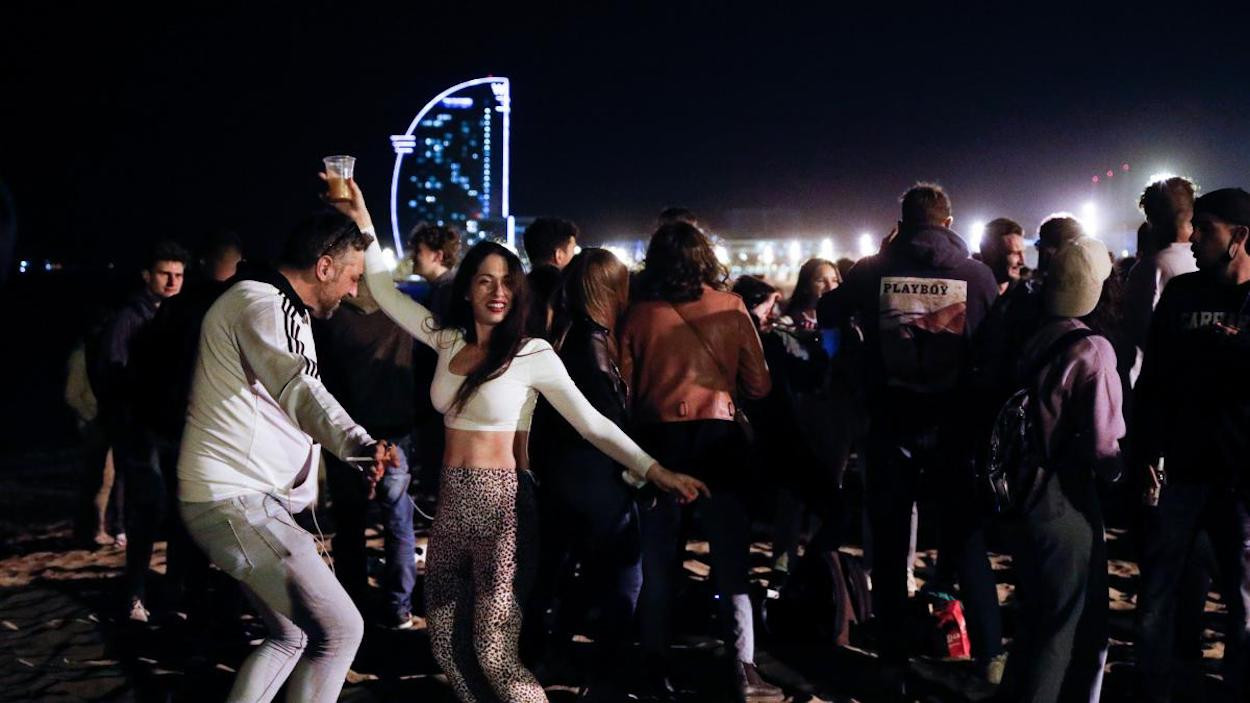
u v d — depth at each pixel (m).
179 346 4.81
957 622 5.06
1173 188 4.86
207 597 5.49
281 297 3.42
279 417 3.47
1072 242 4.00
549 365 3.70
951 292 4.44
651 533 4.68
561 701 4.61
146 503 5.66
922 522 7.54
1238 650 4.05
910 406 4.53
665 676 4.65
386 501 5.46
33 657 5.20
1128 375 4.95
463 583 3.70
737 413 4.59
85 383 7.50
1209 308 3.99
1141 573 4.32
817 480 5.20
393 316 3.96
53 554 7.35
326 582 3.46
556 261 5.46
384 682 4.84
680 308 4.52
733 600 4.50
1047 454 3.96
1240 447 3.95
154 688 4.79
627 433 4.54
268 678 3.50
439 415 5.55
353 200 4.05
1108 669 4.82
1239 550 4.00
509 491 3.65
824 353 5.82
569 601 4.91
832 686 4.70
